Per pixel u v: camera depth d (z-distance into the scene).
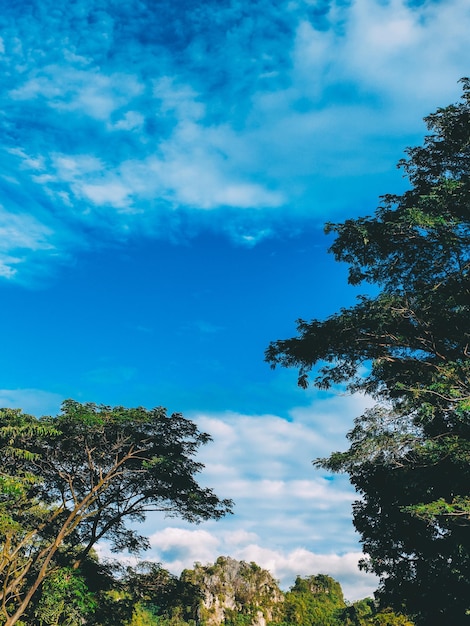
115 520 25.00
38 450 22.36
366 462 16.72
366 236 16.52
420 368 16.25
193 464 25.05
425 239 16.72
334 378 18.23
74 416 21.86
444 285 16.59
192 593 26.67
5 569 20.92
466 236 15.89
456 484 14.81
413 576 18.17
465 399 13.81
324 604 143.75
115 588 25.50
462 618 15.62
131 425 23.58
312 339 17.16
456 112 18.11
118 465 23.34
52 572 21.19
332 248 17.59
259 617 126.12
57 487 24.17
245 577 136.38
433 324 16.06
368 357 17.56
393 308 15.68
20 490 19.03
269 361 18.14
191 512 25.72
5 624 18.81
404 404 16.05
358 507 20.17
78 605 20.84
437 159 19.00
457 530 14.34
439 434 15.20
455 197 15.35
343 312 16.64
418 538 17.95
